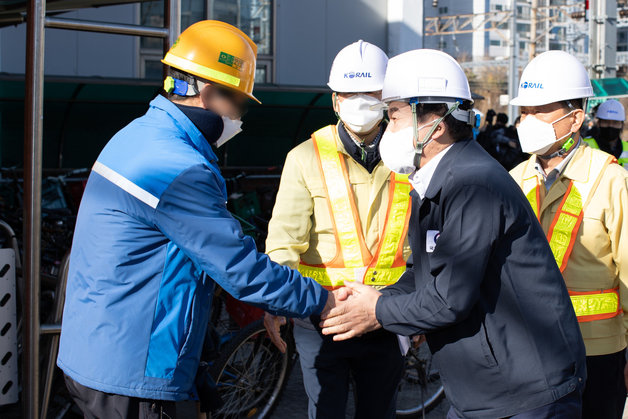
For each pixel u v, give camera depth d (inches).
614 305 109.3
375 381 115.5
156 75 392.5
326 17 433.1
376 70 113.8
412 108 85.9
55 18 109.7
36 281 108.1
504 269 81.7
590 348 108.1
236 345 146.3
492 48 2701.8
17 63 346.0
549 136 109.1
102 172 86.6
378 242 117.6
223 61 89.5
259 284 87.5
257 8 419.5
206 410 96.3
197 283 87.7
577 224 108.0
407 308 86.6
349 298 95.3
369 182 117.4
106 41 374.6
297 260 114.1
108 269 83.4
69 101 320.5
